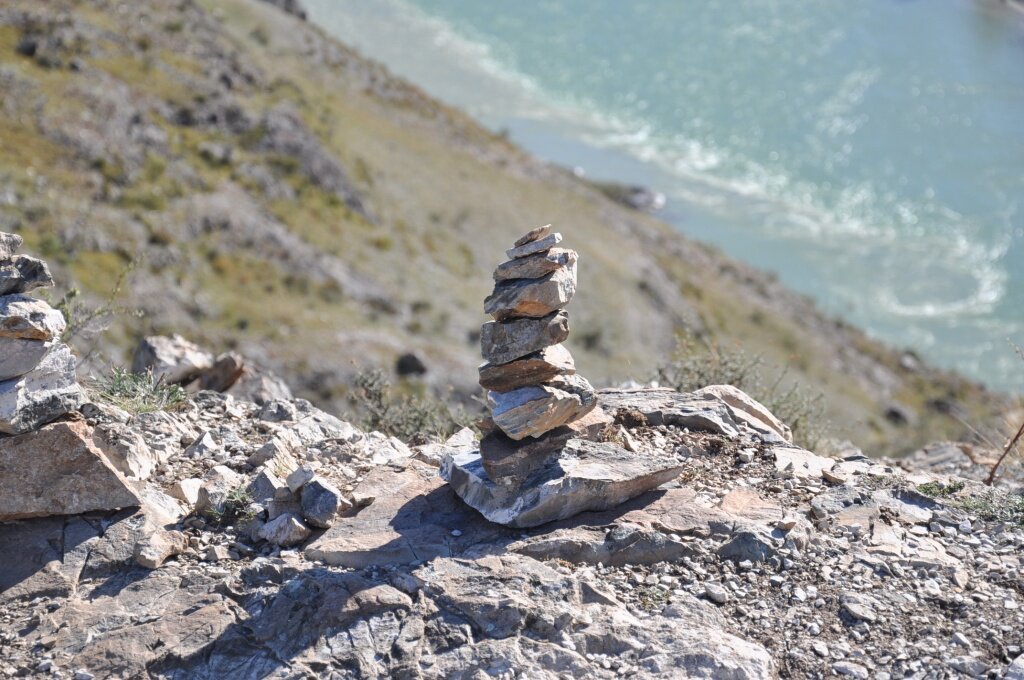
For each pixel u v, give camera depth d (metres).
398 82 107.12
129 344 42.56
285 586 6.74
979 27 152.50
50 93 59.78
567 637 6.41
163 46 74.69
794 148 126.56
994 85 137.00
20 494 7.37
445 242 71.44
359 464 8.73
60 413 7.46
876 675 6.25
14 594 6.87
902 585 7.06
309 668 6.24
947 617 6.75
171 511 7.71
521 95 139.62
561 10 162.62
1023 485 9.21
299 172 67.94
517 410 7.45
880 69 142.88
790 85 140.12
